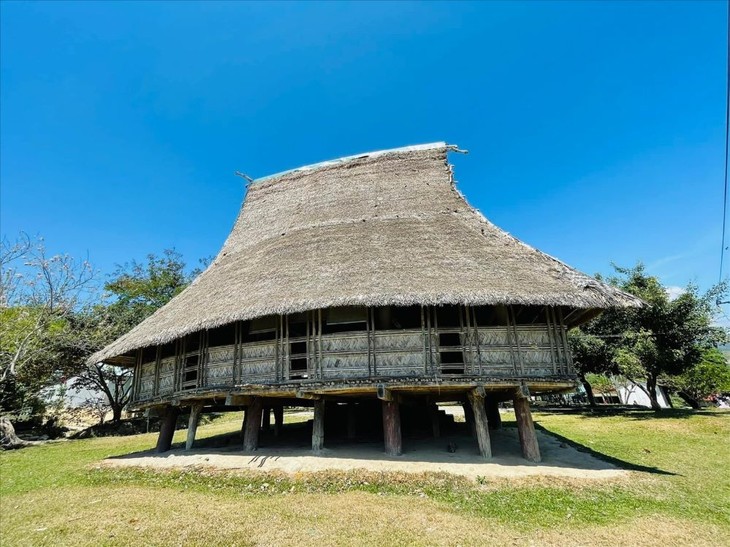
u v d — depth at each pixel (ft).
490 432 51.88
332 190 66.28
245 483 33.65
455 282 36.94
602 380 137.59
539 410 93.45
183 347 47.19
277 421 54.60
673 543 22.07
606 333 81.20
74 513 28.76
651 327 76.23
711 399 130.72
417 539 22.59
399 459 36.65
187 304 49.90
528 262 40.88
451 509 27.12
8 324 73.61
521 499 28.55
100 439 72.02
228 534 23.81
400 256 43.16
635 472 34.53
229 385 41.96
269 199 72.28
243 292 43.60
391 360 37.70
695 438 50.88
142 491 33.60
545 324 38.55
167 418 49.90
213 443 52.21
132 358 57.16
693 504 27.76
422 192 59.93
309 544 22.26
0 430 65.16
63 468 44.27
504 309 40.73
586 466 35.96
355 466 34.86
